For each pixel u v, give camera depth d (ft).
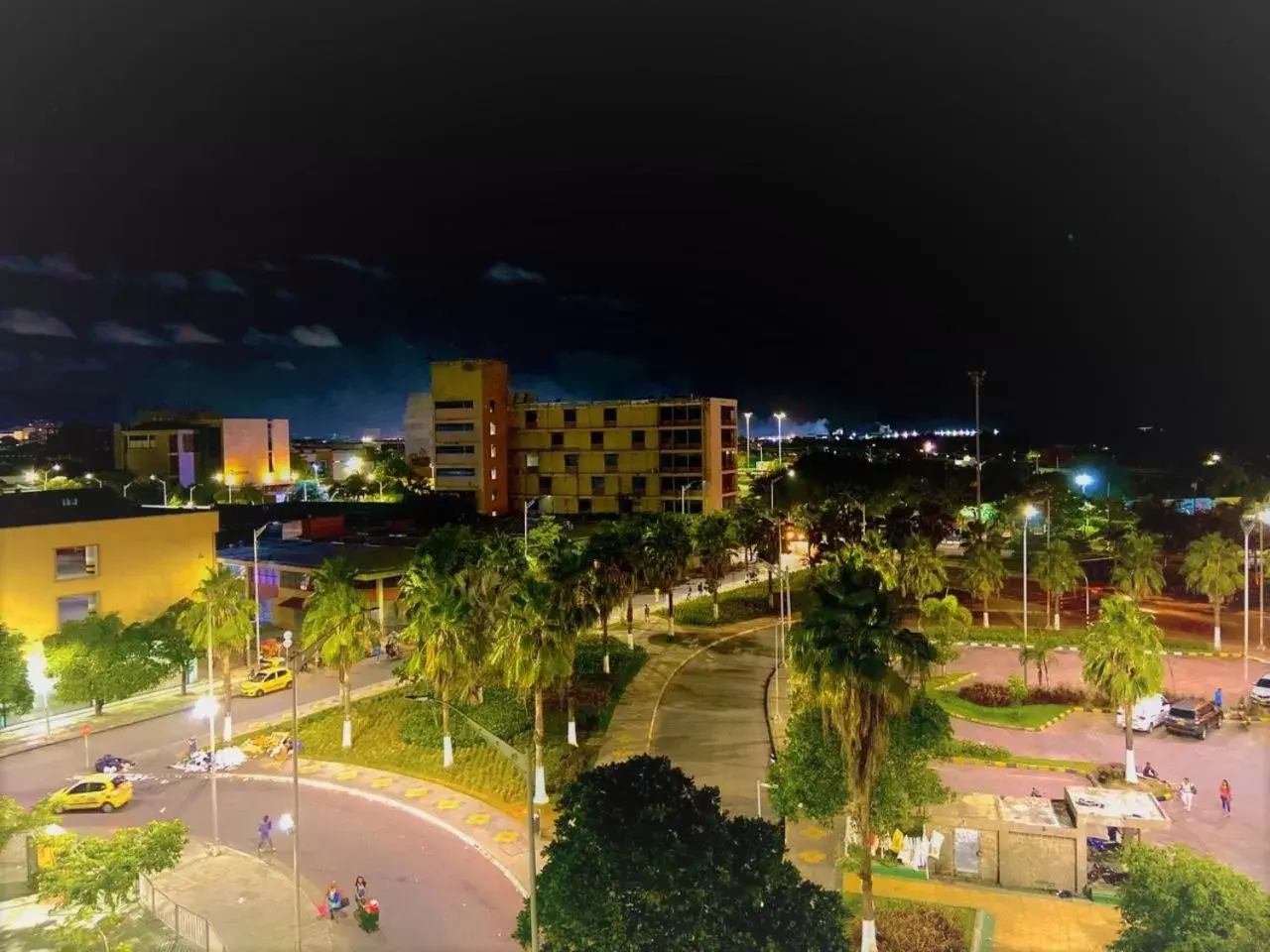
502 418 474.08
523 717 176.55
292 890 110.83
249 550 300.81
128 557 205.57
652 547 246.47
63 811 135.44
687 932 67.36
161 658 189.88
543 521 366.63
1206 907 70.64
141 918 103.30
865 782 90.74
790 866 79.10
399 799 140.46
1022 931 97.96
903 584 251.60
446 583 155.43
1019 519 386.93
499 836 126.11
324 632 163.02
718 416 439.22
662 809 75.46
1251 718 177.06
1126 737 144.05
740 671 219.61
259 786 147.33
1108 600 146.00
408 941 98.22
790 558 403.13
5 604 183.11
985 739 166.50
